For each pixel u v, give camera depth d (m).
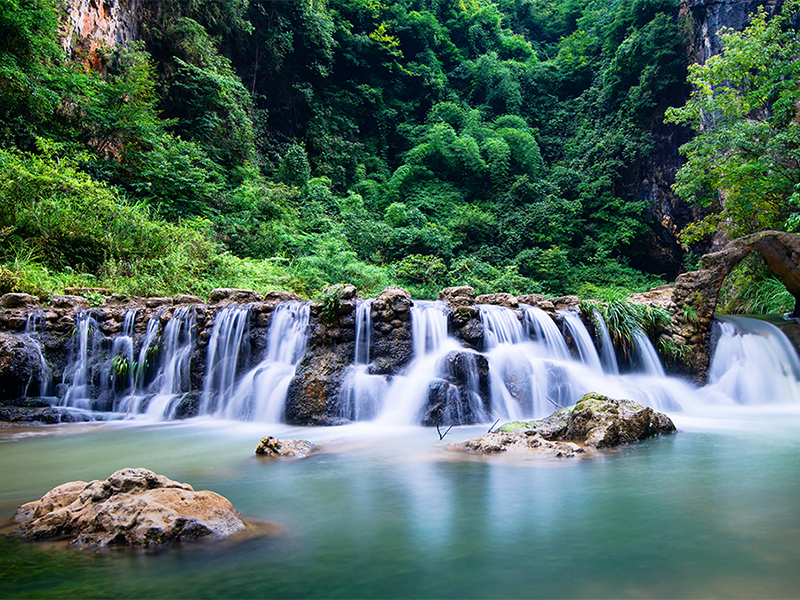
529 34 43.47
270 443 4.54
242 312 7.30
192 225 12.52
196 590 1.90
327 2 29.95
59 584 1.95
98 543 2.33
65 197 9.92
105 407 7.15
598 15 35.31
